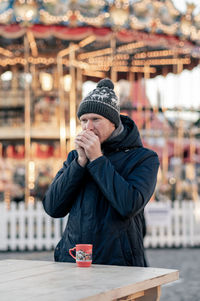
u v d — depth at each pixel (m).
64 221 11.68
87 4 13.79
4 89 18.56
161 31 14.78
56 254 3.09
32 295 1.94
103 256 2.84
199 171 22.75
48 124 18.23
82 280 2.26
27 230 12.16
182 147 20.95
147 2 14.27
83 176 2.95
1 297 1.90
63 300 1.85
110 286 2.12
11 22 13.91
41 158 20.00
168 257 10.41
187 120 21.25
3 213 11.58
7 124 18.67
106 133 3.00
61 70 18.39
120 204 2.78
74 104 18.22
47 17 13.73
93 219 2.89
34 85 18.39
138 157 3.03
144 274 2.43
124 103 18.78
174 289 7.03
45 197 3.12
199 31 15.56
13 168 19.81
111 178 2.81
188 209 12.56
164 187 19.78
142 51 17.70
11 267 2.63
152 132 20.11
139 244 2.98
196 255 10.74
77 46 17.31
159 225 12.30
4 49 18.02
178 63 17.70
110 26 14.34
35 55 18.20
